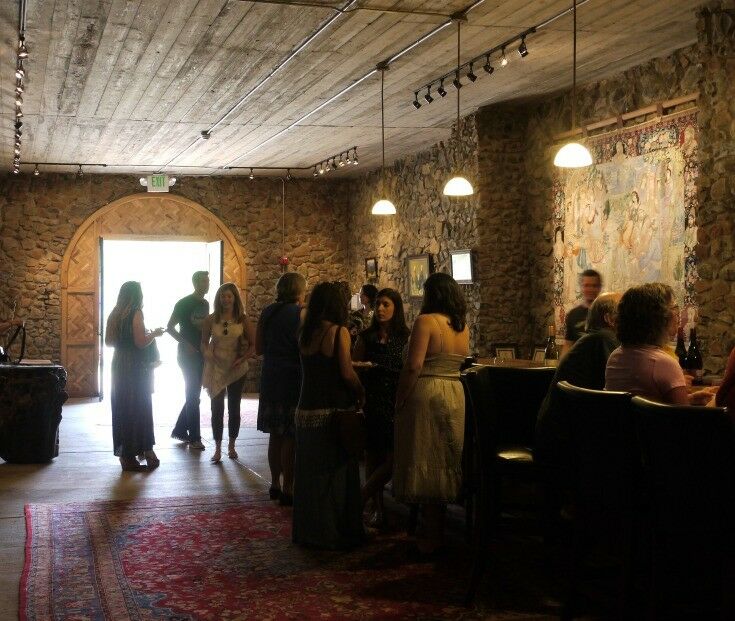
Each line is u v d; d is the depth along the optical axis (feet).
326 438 15.55
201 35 20.63
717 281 20.01
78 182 42.73
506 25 20.52
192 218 44.57
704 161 20.17
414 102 26.76
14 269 41.70
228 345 24.13
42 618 11.96
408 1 18.63
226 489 20.47
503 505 13.08
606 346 12.06
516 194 30.66
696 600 10.53
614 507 10.28
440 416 14.49
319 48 21.97
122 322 22.77
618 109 25.81
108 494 19.85
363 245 44.60
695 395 12.73
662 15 20.20
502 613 12.18
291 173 44.37
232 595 12.95
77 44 21.17
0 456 23.77
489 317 30.48
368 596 12.91
